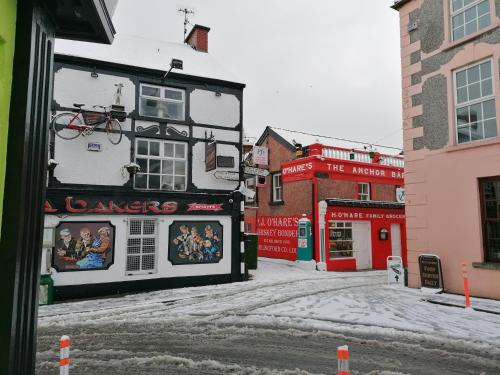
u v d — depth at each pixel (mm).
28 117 2531
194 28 16844
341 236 17016
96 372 4941
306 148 18141
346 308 8438
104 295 10797
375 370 4891
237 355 5543
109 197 11125
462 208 9688
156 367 5105
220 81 13414
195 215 12539
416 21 11242
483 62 9570
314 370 4934
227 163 13141
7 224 2391
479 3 9727
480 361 5184
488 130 9359
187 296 10383
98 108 11344
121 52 12758
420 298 9445
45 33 2891
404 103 11406
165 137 12344
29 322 2707
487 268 9031
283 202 18859
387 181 19453
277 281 13023
